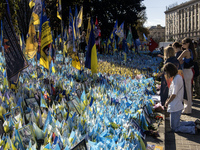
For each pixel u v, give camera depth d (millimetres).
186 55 7062
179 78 5574
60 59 12430
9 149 2822
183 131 5777
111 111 5066
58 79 6953
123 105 5625
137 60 19438
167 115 6828
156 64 18266
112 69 11070
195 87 9188
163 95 6586
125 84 7965
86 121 4191
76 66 8516
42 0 6453
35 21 6766
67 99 5555
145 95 7367
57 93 5887
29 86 5711
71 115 4453
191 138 5516
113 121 4570
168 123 6535
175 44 7676
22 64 5480
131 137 3988
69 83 6949
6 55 5246
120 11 31062
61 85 6195
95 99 5766
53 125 3746
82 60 11297
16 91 5262
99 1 29688
